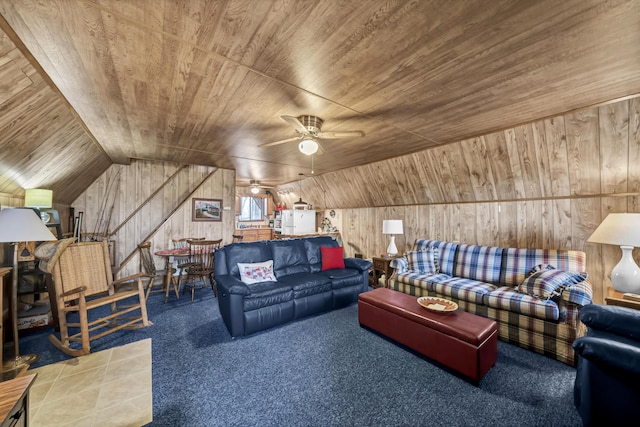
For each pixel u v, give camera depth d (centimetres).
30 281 295
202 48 161
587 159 273
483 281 338
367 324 288
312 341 266
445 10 131
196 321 317
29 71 166
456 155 362
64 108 229
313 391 191
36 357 230
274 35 149
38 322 288
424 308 248
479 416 167
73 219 437
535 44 157
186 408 174
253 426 159
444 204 430
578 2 125
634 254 257
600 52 164
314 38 152
